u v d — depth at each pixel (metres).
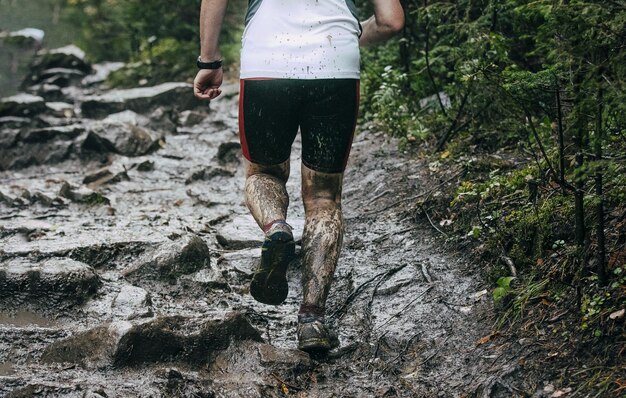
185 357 3.12
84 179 5.93
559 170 3.54
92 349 3.09
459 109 4.89
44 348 3.25
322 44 3.12
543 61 4.28
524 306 3.14
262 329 3.52
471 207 3.98
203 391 2.92
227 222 4.97
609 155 3.35
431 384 2.96
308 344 3.12
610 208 3.31
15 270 3.66
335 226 3.23
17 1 14.24
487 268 3.56
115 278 3.94
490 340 3.09
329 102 3.14
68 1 13.05
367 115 6.01
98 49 11.34
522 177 3.87
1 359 3.16
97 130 6.57
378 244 4.11
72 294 3.63
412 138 5.29
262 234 4.52
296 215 4.90
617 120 3.03
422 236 4.07
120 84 9.30
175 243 4.02
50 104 7.93
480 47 4.35
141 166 6.20
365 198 4.73
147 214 5.05
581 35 2.70
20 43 10.50
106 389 2.85
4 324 3.46
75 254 4.07
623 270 2.96
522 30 4.60
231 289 3.93
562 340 2.91
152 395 2.84
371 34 3.40
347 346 3.27
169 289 3.88
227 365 3.15
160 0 10.27
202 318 3.21
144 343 3.07
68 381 2.92
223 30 10.38
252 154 3.25
